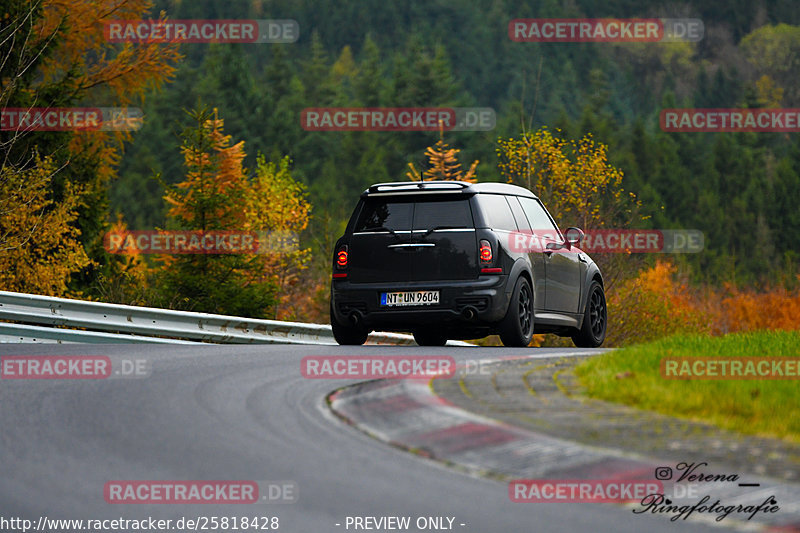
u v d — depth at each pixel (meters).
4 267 111.81
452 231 47.16
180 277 139.38
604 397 28.98
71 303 55.03
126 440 25.67
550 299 51.22
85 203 128.75
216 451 24.45
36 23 127.75
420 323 47.41
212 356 41.00
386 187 48.53
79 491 21.53
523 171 138.50
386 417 27.31
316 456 23.92
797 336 45.16
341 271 48.38
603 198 141.12
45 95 125.56
